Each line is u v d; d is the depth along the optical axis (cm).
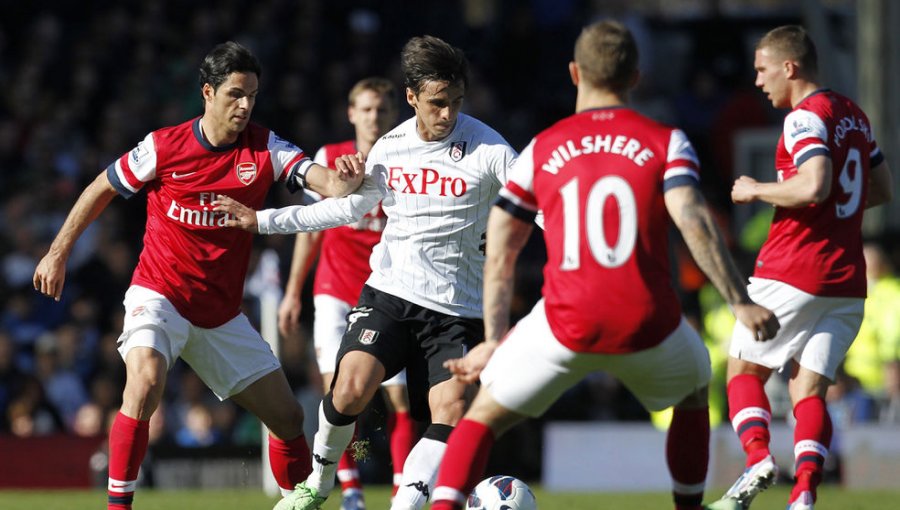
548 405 1716
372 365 2106
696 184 1636
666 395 1730
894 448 3734
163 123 5725
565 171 1656
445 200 2138
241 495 3334
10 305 4900
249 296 4688
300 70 5947
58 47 5997
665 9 6975
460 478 1688
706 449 1858
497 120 6031
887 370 3975
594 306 1633
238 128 2091
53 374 4594
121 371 4591
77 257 5216
